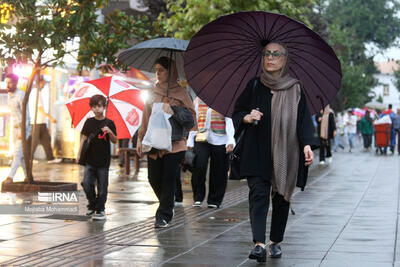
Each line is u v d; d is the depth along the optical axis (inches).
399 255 284.2
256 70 294.4
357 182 663.8
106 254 285.3
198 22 824.9
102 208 383.6
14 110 551.8
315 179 701.3
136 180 668.1
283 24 272.7
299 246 306.7
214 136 454.0
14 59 502.0
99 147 382.9
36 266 259.4
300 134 269.1
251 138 271.1
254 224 268.7
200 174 461.1
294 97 270.7
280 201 278.8
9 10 497.0
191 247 303.7
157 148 353.4
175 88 373.1
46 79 885.2
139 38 572.7
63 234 333.4
